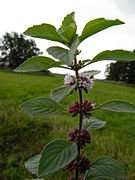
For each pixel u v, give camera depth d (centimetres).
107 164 13
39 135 46
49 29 11
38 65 12
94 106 13
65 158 11
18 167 36
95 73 13
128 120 71
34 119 51
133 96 158
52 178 30
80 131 13
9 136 44
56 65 12
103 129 57
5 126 47
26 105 12
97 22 11
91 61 12
